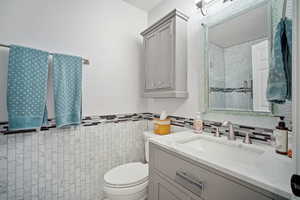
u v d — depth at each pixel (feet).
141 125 5.98
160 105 5.58
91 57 4.77
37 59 3.63
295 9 1.23
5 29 3.49
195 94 4.27
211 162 2.07
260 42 2.91
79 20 4.55
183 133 3.87
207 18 3.89
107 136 5.08
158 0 5.48
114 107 5.26
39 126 3.63
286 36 2.10
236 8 3.29
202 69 4.02
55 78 3.89
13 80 3.34
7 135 3.51
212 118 3.84
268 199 1.54
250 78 3.07
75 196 4.41
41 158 3.91
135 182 3.71
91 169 4.71
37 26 3.89
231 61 3.42
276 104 2.65
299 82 1.19
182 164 2.55
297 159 1.18
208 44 3.90
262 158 2.19
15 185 3.58
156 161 3.15
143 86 5.61
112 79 5.23
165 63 4.48
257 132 2.97
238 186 1.80
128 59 5.64
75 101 4.24
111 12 5.23
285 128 2.37
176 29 4.16
